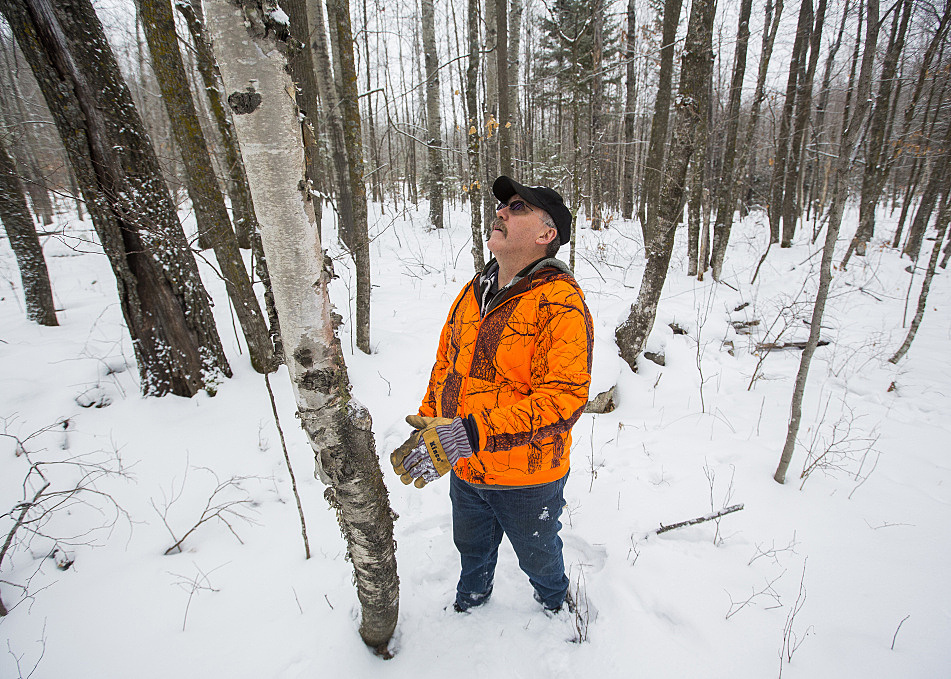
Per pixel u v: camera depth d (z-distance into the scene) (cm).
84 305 562
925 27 521
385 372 433
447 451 122
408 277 825
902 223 1138
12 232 448
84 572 220
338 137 813
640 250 1096
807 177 1658
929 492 275
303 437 323
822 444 331
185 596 210
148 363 329
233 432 320
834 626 189
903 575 212
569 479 299
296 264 116
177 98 326
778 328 633
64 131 278
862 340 592
